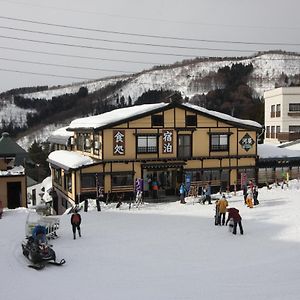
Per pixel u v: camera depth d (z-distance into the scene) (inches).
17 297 499.5
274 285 523.8
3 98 7573.8
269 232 816.9
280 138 2522.1
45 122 6451.8
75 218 802.8
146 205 1225.4
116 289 524.4
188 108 1413.6
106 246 746.8
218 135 1470.2
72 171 1332.4
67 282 554.3
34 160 2989.7
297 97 2529.5
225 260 645.9
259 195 1298.0
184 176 1423.5
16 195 1284.4
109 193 1338.6
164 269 608.1
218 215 904.3
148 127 1375.5
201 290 514.6
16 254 695.7
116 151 1344.7
